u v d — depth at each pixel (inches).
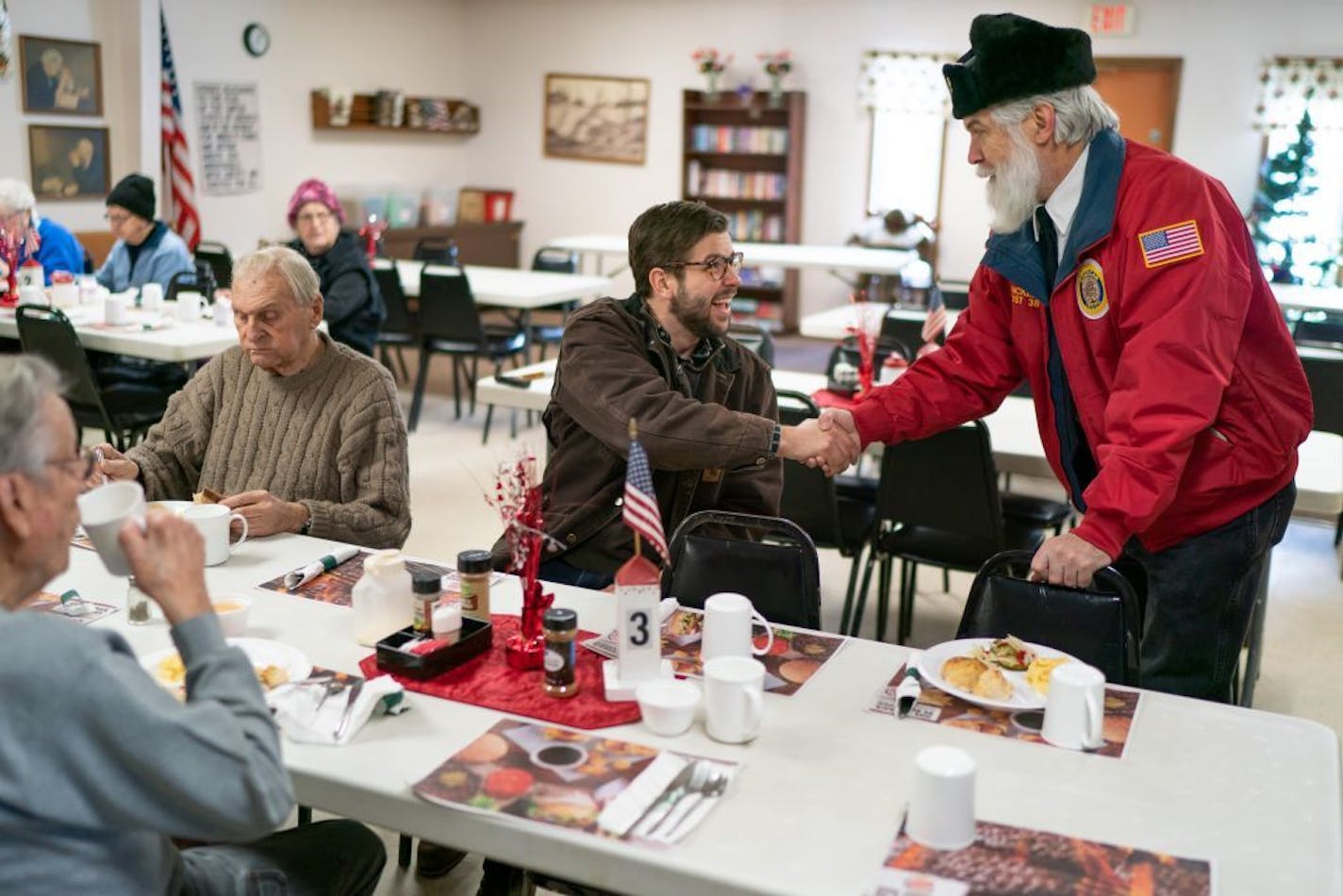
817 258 302.5
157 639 74.2
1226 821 56.8
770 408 101.0
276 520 94.8
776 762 61.2
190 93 362.6
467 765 59.8
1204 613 88.8
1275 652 151.7
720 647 71.8
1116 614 77.9
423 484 214.4
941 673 71.4
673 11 431.2
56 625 47.5
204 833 48.7
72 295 211.5
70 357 178.5
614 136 448.5
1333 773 61.5
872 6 405.7
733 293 92.9
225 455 106.3
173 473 107.8
